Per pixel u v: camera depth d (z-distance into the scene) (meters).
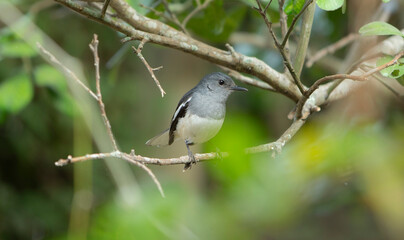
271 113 14.50
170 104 14.41
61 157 16.97
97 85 5.62
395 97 7.43
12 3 11.79
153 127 14.89
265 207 3.00
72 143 17.16
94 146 16.00
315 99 7.52
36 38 10.38
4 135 16.22
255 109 14.32
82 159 5.12
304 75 13.02
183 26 8.66
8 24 11.22
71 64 10.66
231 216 3.07
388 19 9.62
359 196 6.27
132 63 17.80
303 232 6.39
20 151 16.25
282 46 6.18
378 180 3.60
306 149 4.15
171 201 3.55
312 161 3.90
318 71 12.23
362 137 3.90
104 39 16.91
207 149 9.49
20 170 16.86
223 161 2.95
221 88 9.32
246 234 3.04
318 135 5.19
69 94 10.71
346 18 11.25
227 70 8.25
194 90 9.53
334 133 5.55
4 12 11.33
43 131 15.68
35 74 10.23
